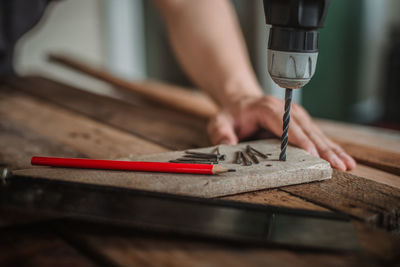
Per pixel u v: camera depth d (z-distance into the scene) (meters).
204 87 1.14
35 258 0.46
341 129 1.08
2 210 0.52
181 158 0.71
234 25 1.22
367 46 4.09
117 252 0.46
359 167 0.78
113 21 2.88
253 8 3.19
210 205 0.53
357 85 4.14
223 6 1.23
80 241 0.49
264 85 3.31
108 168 0.65
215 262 0.44
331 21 3.55
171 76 3.43
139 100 1.45
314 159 0.70
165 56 3.31
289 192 0.63
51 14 2.55
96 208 0.50
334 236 0.47
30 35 2.50
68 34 2.67
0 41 1.32
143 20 3.06
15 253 0.47
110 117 1.14
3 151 0.85
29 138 0.95
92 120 1.12
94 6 2.76
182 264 0.44
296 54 0.58
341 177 0.69
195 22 1.16
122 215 0.49
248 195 0.62
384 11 4.11
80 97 1.37
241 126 0.91
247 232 0.47
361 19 3.91
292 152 0.74
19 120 1.12
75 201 0.52
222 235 0.46
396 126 3.83
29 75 1.74
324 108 3.86
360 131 1.05
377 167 0.78
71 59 1.82
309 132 0.81
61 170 0.64
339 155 0.77
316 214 0.52
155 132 1.00
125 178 0.61
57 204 0.50
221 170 0.62
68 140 0.94
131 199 0.54
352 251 0.44
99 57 2.87
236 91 1.02
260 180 0.63
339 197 0.61
